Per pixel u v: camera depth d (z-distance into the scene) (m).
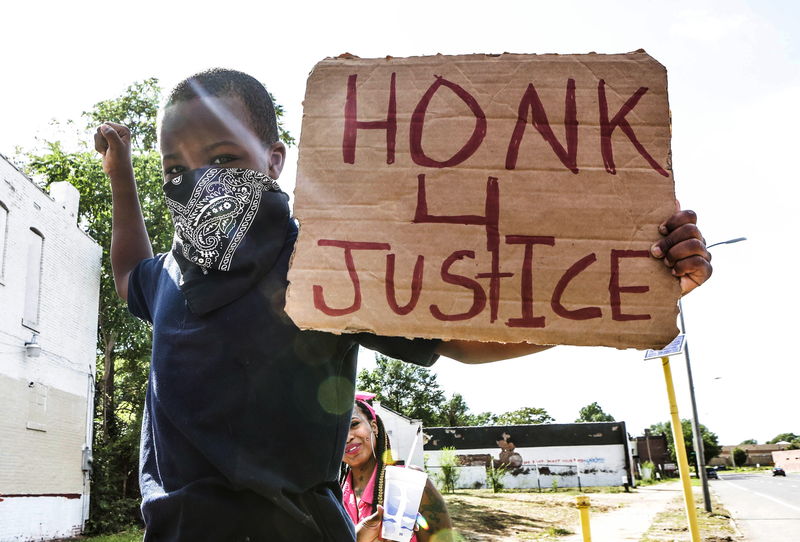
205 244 1.20
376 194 1.23
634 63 1.29
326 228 1.21
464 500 27.16
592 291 1.19
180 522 1.08
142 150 24.97
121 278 1.64
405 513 2.44
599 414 103.19
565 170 1.25
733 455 125.69
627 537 13.48
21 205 14.69
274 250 1.24
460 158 1.25
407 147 1.25
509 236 1.22
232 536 1.07
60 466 16.09
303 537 1.11
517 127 1.26
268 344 1.17
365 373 59.25
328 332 1.21
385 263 1.20
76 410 17.16
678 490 40.44
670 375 7.21
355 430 3.07
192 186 1.25
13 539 13.71
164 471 1.15
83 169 23.38
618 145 1.26
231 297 1.18
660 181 1.24
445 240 1.21
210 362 1.15
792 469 99.81
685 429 99.56
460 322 1.18
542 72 1.29
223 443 1.11
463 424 68.50
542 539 14.42
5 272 13.85
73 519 16.69
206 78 1.33
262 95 1.38
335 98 1.27
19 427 14.22
